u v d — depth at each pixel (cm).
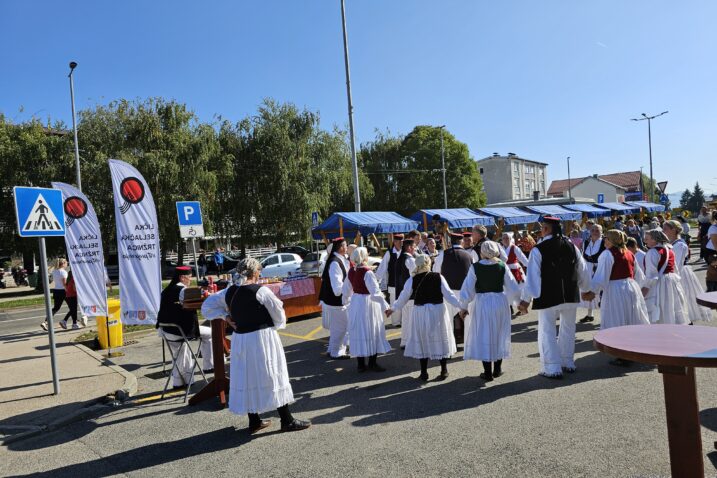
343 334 750
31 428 505
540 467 357
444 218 1922
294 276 1186
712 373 533
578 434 409
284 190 2795
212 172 2561
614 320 626
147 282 739
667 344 261
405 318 795
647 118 4350
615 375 567
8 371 746
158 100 2502
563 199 4144
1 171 2191
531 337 796
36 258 2823
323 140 3103
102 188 2345
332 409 521
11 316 1557
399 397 544
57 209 639
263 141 2852
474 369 639
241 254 3005
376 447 414
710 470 336
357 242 1570
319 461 396
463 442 411
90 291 863
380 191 4566
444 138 4612
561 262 563
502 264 587
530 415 460
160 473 397
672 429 271
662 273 678
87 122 2419
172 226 2406
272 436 456
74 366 760
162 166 2303
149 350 883
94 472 408
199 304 579
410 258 817
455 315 805
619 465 352
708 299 376
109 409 570
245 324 457
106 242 2448
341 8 1709
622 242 627
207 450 436
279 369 462
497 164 7531
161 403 582
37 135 2303
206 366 692
